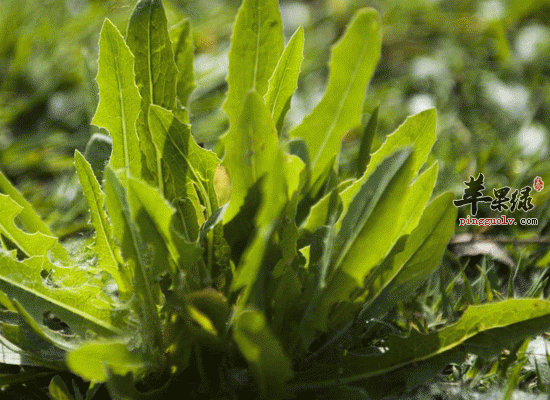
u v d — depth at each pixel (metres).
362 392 0.73
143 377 0.75
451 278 0.90
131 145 0.78
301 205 0.81
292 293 0.74
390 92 1.42
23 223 0.83
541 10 1.66
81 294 0.77
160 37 0.79
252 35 0.78
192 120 1.26
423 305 0.87
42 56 1.44
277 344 0.69
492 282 0.89
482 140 1.22
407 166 0.72
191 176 0.78
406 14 1.77
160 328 0.75
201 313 0.72
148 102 0.80
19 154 1.14
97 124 0.78
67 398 0.76
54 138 1.20
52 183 1.11
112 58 0.77
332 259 0.74
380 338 0.82
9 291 0.76
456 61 1.55
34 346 0.78
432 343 0.75
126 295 0.78
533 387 0.80
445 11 1.76
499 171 1.07
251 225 0.74
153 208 0.72
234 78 0.79
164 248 0.73
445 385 0.79
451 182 1.03
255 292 0.73
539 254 0.94
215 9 1.75
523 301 0.74
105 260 0.78
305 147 0.77
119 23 1.48
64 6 1.61
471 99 1.39
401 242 0.77
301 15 1.81
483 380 0.80
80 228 0.96
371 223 0.72
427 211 0.78
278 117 0.80
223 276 0.77
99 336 0.76
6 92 1.36
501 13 1.67
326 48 1.64
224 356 0.73
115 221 0.72
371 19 0.73
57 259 0.82
